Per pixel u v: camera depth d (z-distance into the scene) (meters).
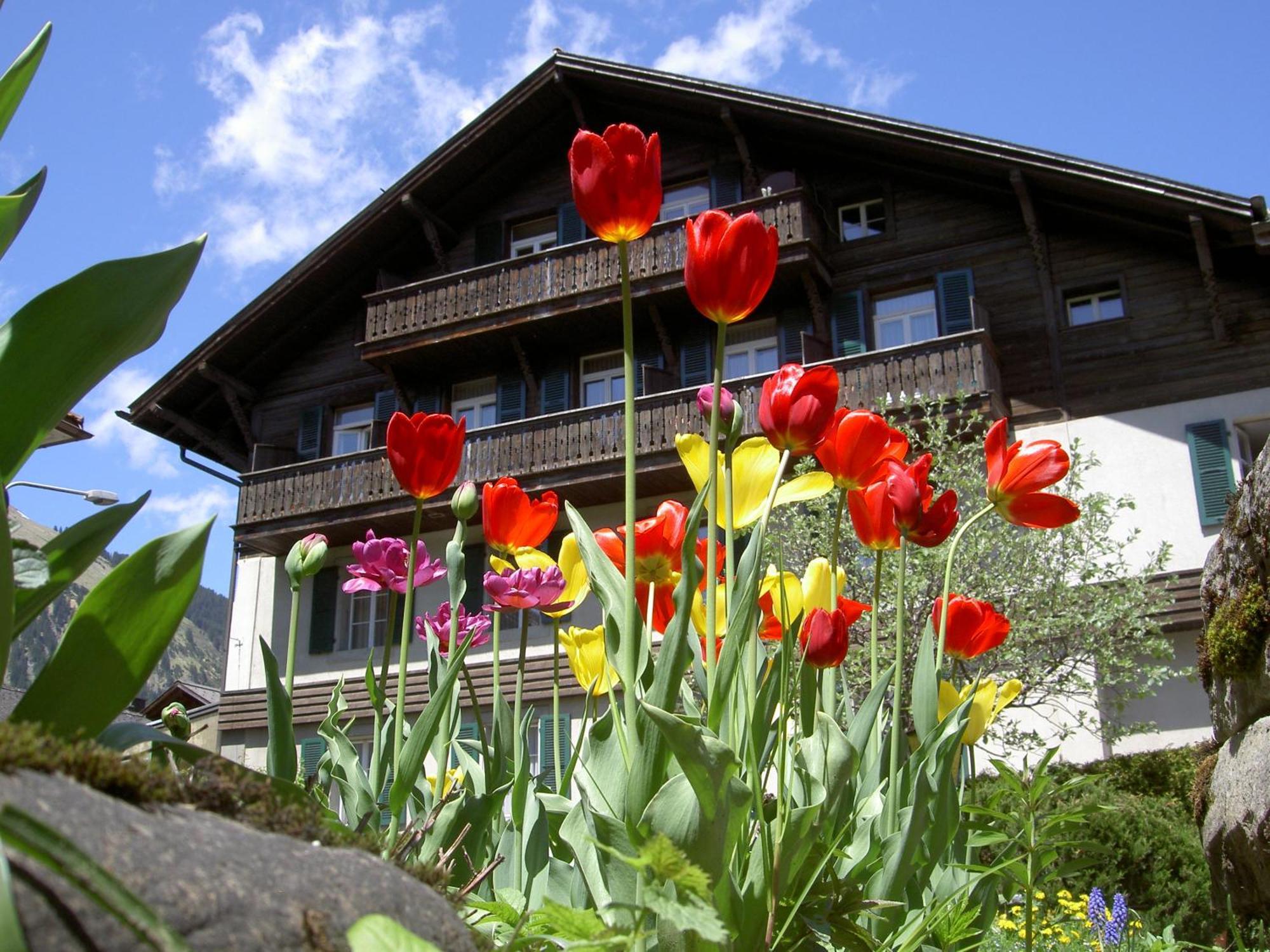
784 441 1.72
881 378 15.99
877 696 2.06
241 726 19.52
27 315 1.22
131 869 0.76
